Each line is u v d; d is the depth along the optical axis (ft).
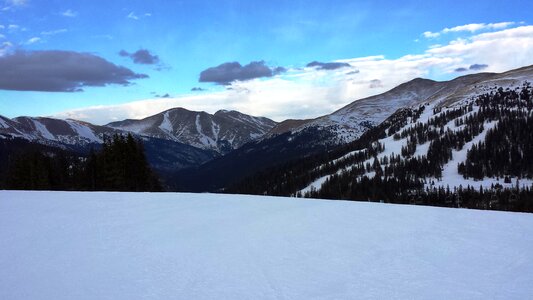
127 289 20.47
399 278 21.95
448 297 19.25
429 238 30.91
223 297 19.40
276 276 22.38
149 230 34.27
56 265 24.44
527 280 21.52
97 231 33.78
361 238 31.01
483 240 30.22
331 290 20.27
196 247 28.55
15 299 19.25
